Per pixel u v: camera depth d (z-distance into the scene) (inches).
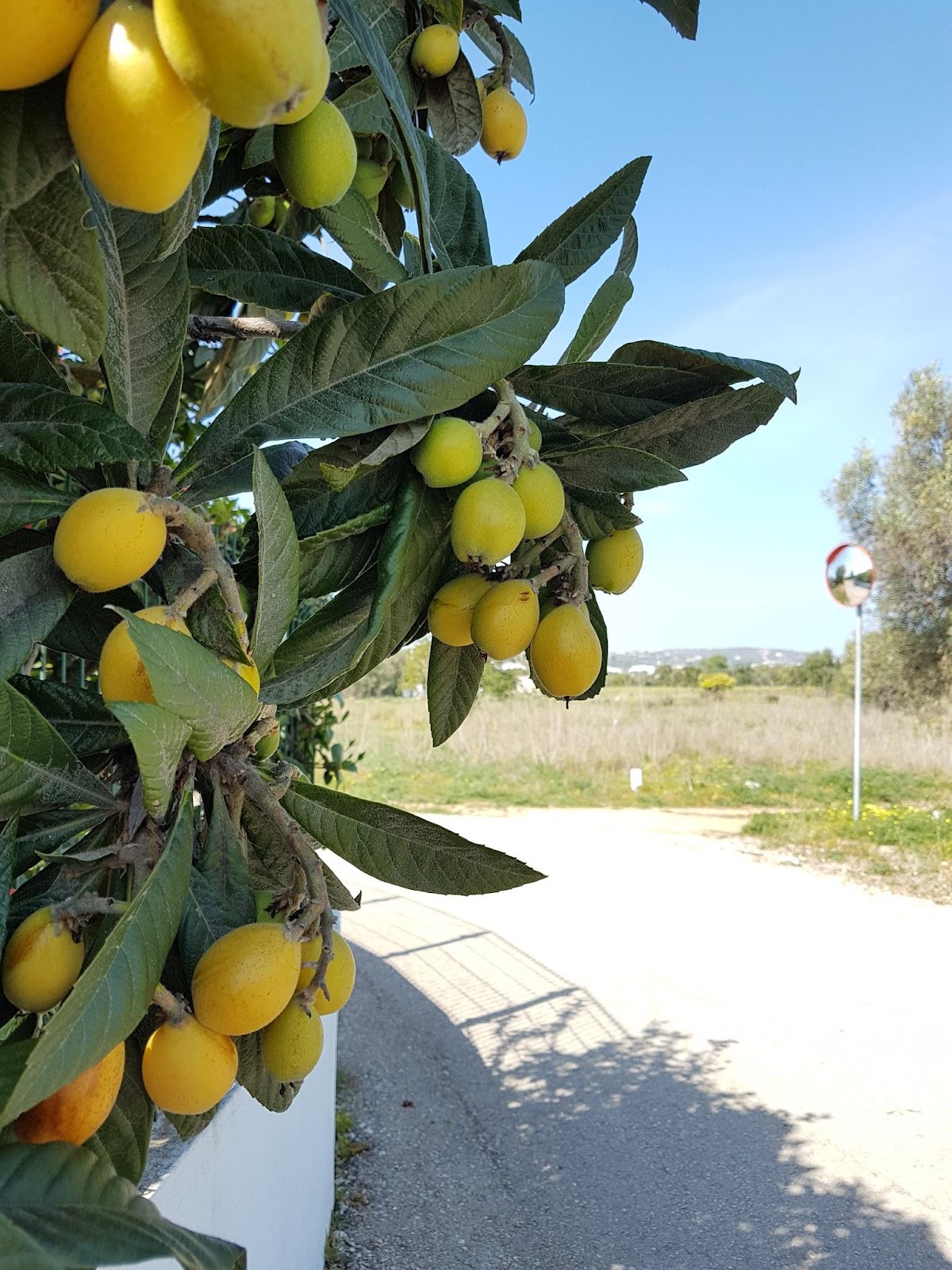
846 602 521.3
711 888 384.2
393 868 49.4
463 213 60.4
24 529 44.8
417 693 1304.1
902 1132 192.4
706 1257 152.8
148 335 44.4
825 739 796.0
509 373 50.8
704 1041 235.0
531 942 311.4
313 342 44.8
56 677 93.8
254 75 24.1
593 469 51.6
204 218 89.9
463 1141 187.3
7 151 28.6
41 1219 30.6
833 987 272.4
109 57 25.1
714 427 52.0
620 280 56.2
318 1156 140.7
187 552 44.5
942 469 828.6
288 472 57.4
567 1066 220.8
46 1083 29.1
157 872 34.9
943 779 691.4
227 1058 38.9
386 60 45.9
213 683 34.9
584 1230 159.6
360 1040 232.4
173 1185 73.3
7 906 36.3
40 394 39.1
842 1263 152.0
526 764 737.0
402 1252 151.8
